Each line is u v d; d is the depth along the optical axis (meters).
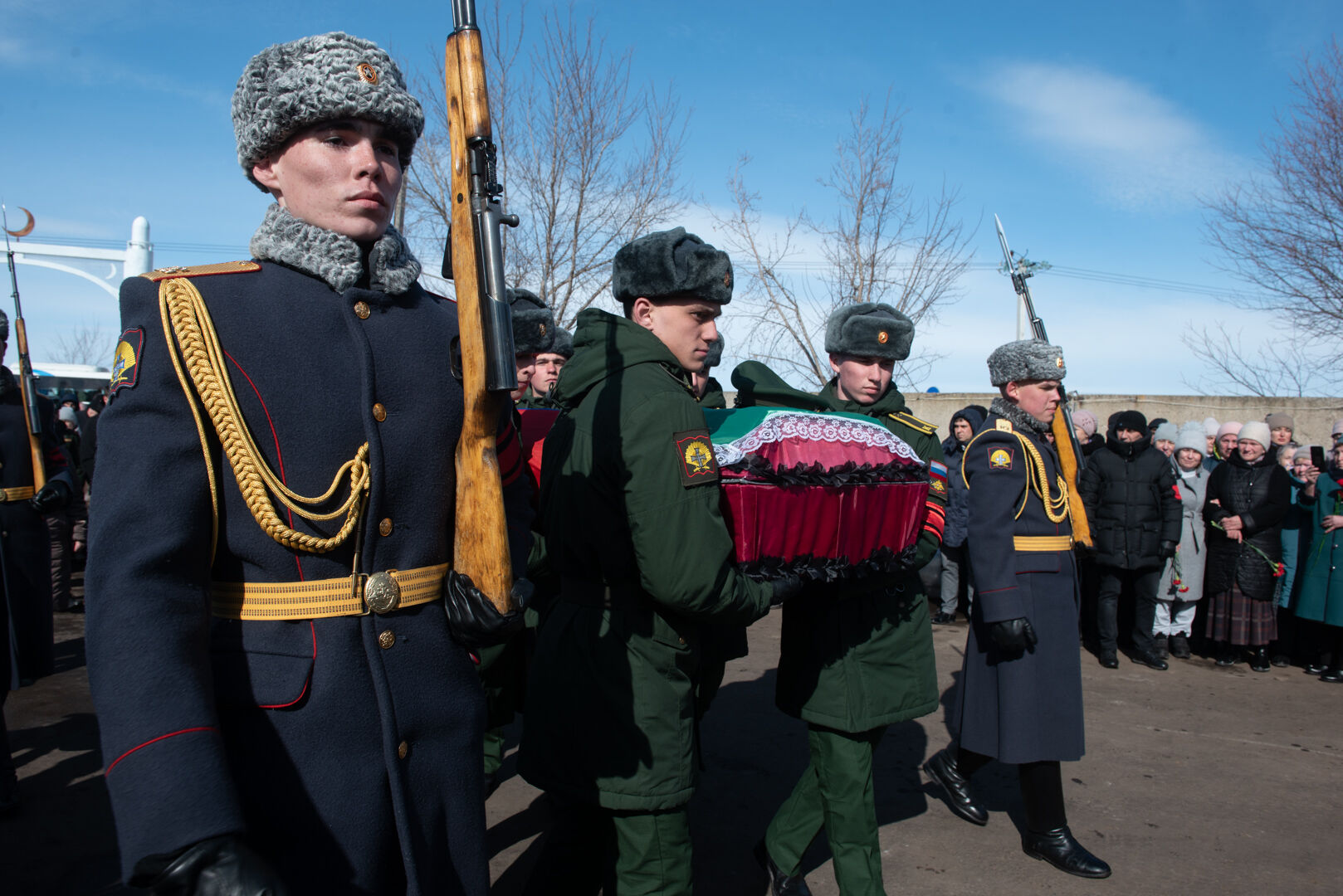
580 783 1.89
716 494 1.83
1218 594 6.02
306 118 1.21
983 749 3.13
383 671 1.17
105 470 1.06
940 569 7.11
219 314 1.14
